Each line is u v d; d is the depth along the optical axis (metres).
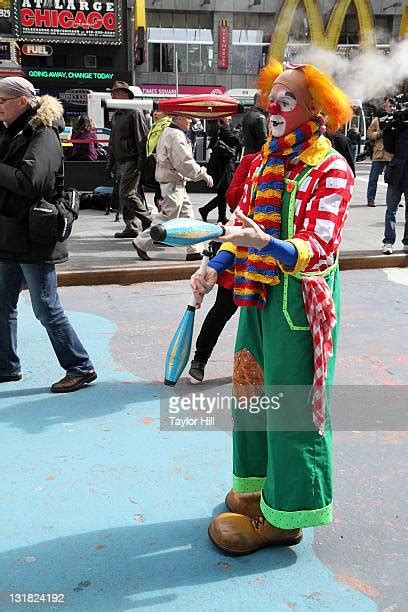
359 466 2.99
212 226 1.86
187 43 32.94
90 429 3.31
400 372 4.16
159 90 32.62
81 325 5.02
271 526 2.32
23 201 3.38
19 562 2.29
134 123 7.64
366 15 26.50
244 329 2.30
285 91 2.01
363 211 10.78
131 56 27.05
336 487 2.81
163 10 32.38
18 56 22.73
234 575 2.24
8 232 3.40
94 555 2.34
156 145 6.57
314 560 2.33
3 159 3.35
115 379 3.99
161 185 6.71
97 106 16.56
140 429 3.33
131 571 2.25
